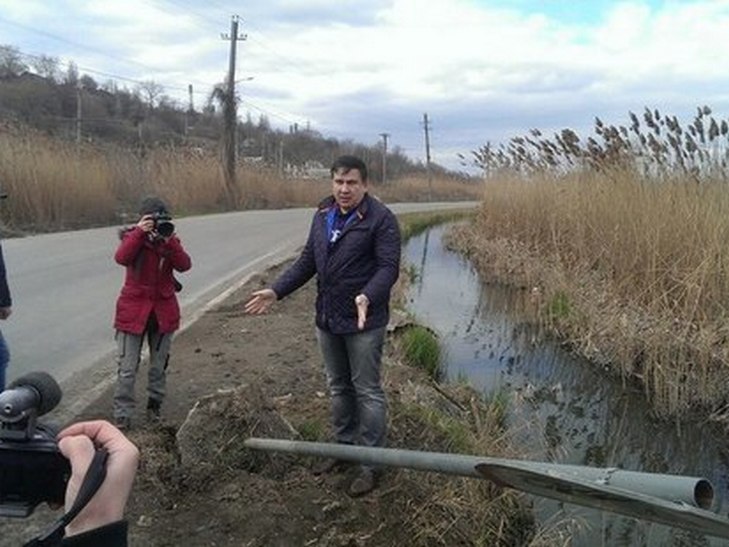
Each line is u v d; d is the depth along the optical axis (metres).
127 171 26.42
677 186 10.66
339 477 4.77
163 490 4.41
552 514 5.08
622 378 8.67
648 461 6.70
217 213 31.95
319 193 46.28
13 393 1.40
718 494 6.09
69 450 1.38
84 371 6.89
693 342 8.20
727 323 8.32
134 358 5.43
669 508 1.57
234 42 36.62
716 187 10.25
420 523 4.39
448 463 2.86
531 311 12.18
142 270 5.50
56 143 22.83
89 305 9.90
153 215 5.48
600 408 8.00
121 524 1.32
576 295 11.27
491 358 9.75
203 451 4.61
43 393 1.45
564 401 8.14
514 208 18.95
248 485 4.51
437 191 76.75
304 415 5.75
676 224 9.84
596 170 14.05
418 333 8.82
